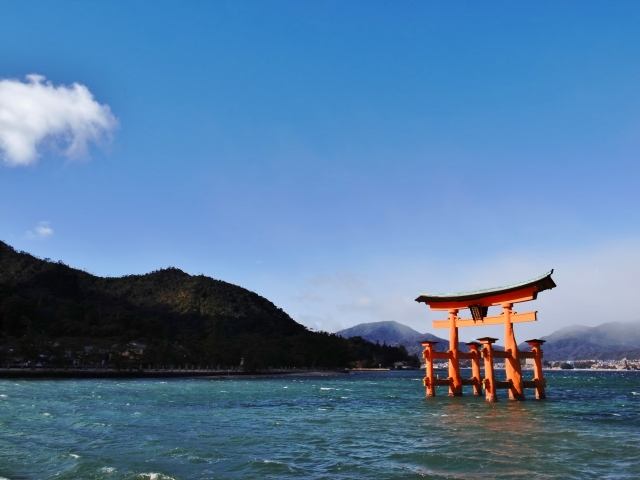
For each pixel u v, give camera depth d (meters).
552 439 24.77
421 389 79.44
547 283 40.03
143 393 62.72
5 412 36.81
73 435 26.44
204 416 36.62
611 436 25.69
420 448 22.67
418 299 50.16
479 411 38.00
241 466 18.92
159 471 17.98
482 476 17.28
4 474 17.62
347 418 35.25
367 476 17.44
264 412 39.94
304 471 18.19
